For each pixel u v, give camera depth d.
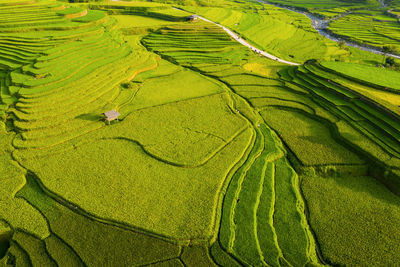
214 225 28.06
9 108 42.78
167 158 35.78
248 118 45.66
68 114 42.59
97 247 25.55
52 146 37.06
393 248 26.91
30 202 29.77
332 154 37.88
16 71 51.50
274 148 39.22
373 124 41.50
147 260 24.77
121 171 33.69
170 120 43.81
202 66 65.69
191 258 25.23
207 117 45.06
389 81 50.97
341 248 27.09
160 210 28.97
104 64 57.09
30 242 26.17
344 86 50.50
